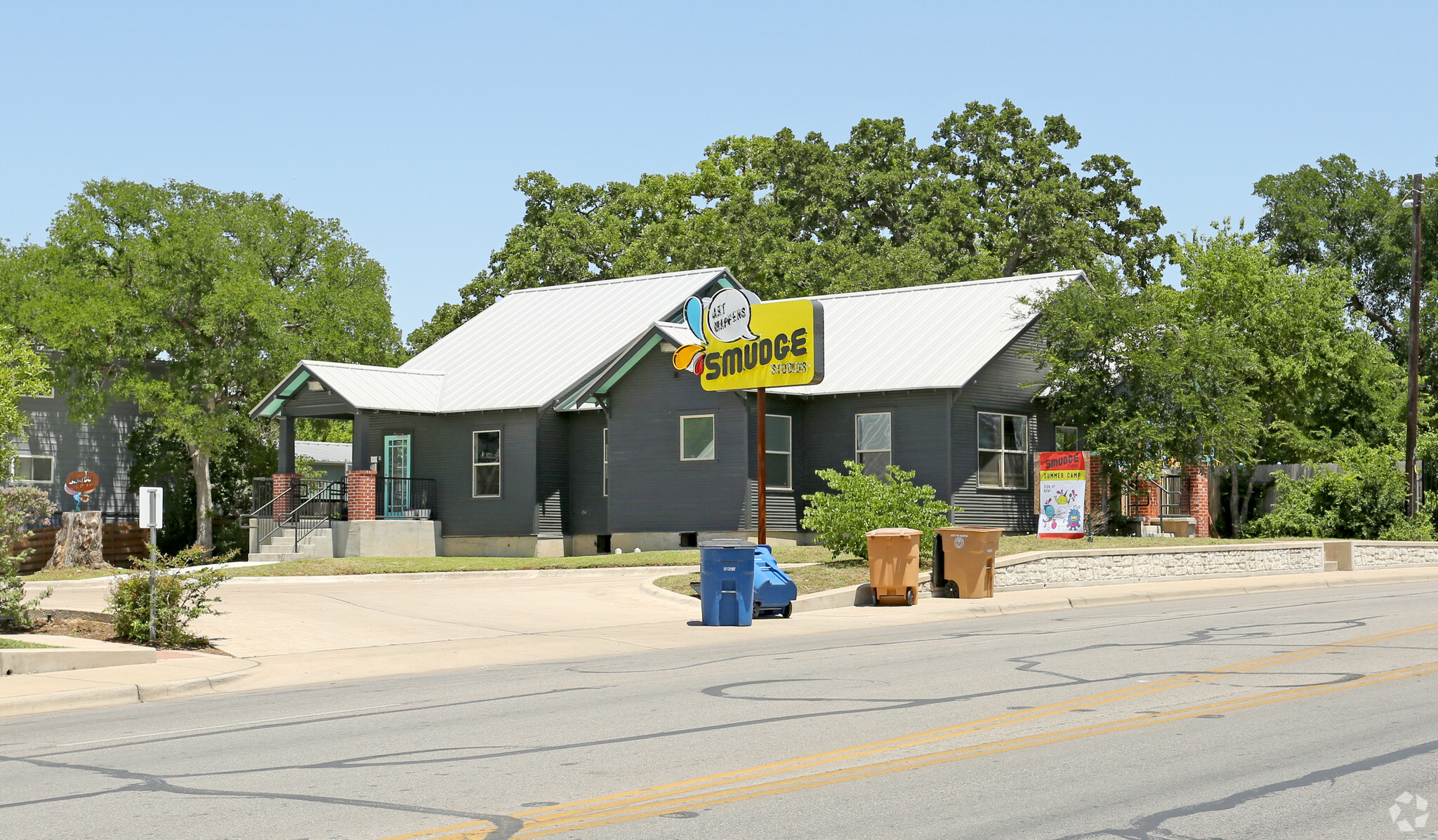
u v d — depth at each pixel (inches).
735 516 1289.4
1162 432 1275.8
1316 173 2498.8
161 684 560.4
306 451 2048.5
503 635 758.5
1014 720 437.1
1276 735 404.8
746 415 1288.1
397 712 487.8
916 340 1385.3
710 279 1582.2
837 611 892.0
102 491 1835.6
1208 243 1635.1
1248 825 296.2
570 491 1433.3
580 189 2480.3
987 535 959.0
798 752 389.1
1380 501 1491.1
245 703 526.9
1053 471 1274.6
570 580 1074.1
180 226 1712.6
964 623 809.5
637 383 1360.7
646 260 2203.5
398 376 1491.1
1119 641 669.3
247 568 1168.2
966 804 319.3
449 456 1456.7
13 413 1291.8
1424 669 545.3
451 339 1646.2
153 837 299.3
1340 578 1207.6
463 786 349.1
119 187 1736.0
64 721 491.5
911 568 917.2
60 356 1758.1
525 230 2390.5
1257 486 1589.6
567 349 1503.4
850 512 1034.1
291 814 319.6
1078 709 456.8
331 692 557.0
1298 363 1552.7
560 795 336.2
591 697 513.3
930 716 448.1
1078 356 1328.7
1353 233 2460.6
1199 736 404.5
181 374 1747.0
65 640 666.2
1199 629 727.7
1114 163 2603.3
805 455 1354.6
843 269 2192.4
